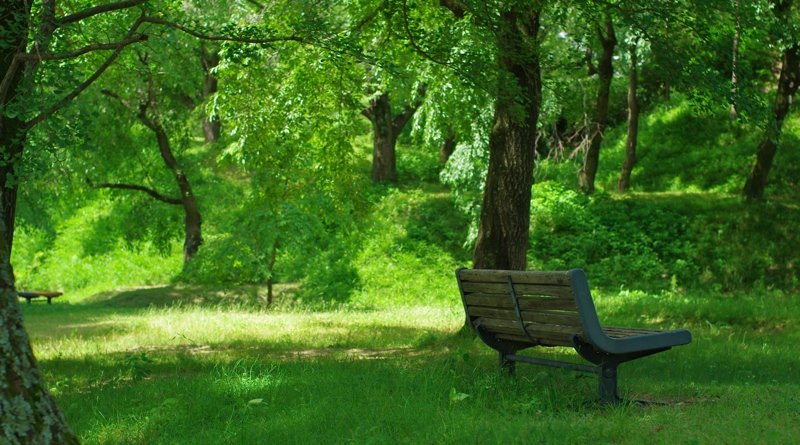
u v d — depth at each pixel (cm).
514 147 1079
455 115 1393
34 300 2514
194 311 1661
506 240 1079
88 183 2225
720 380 711
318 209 1841
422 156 3297
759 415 478
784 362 841
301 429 453
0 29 646
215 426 481
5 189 717
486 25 980
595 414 501
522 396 549
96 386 689
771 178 2572
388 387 600
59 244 3028
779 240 2202
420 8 1200
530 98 1074
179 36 1467
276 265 2386
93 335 1247
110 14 1191
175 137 2392
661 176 2847
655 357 846
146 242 2903
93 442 461
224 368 727
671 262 2186
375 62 948
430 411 488
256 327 1297
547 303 564
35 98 652
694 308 1427
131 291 2398
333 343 1062
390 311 1758
